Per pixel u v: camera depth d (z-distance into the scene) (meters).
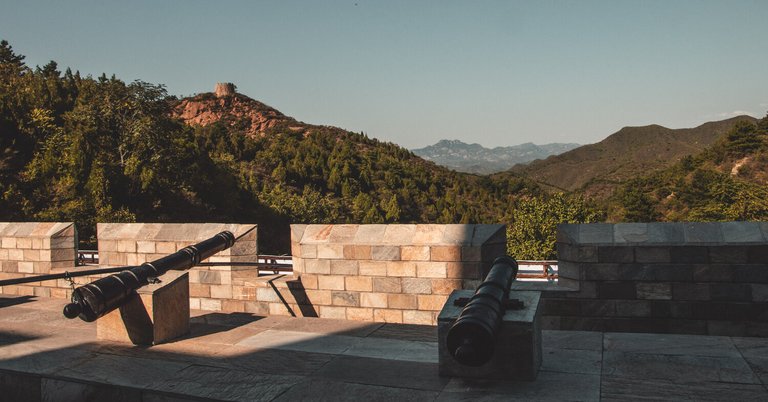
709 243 6.27
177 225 9.09
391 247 7.64
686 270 6.37
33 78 85.69
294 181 100.31
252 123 179.62
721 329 6.29
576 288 6.77
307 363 5.89
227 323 7.63
